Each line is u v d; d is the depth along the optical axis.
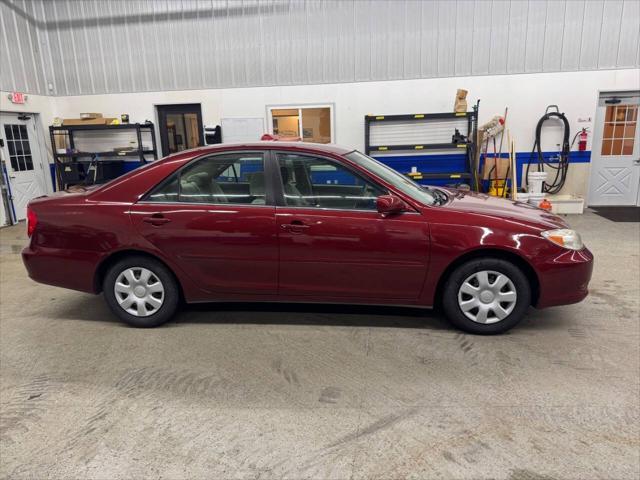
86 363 3.11
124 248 3.46
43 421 2.49
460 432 2.31
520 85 8.23
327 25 8.42
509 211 3.44
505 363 2.96
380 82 8.51
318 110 8.80
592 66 8.02
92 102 9.38
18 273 5.38
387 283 3.33
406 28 8.25
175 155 3.56
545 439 2.24
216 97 8.98
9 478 2.07
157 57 8.98
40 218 3.59
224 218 3.37
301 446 2.24
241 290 3.49
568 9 7.85
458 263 3.29
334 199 3.35
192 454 2.20
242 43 8.70
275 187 3.39
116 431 2.39
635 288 4.29
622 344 3.18
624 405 2.48
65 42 9.19
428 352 3.13
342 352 3.16
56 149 9.20
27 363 3.13
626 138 8.42
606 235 6.45
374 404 2.56
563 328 3.46
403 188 3.46
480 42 8.15
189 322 3.73
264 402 2.61
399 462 2.11
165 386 2.80
